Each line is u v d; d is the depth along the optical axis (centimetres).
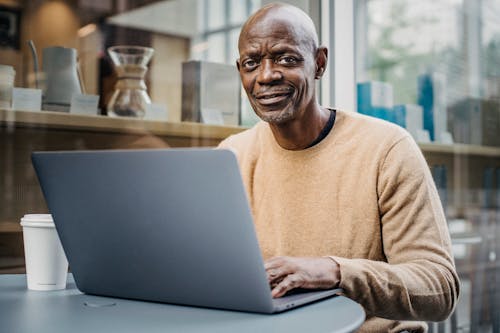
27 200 190
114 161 87
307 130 133
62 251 107
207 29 225
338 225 129
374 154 130
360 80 236
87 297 100
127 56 196
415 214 123
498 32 289
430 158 265
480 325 270
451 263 118
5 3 185
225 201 79
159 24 214
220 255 83
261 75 123
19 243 186
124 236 91
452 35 271
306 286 95
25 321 81
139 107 198
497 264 279
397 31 248
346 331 74
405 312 108
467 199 277
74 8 199
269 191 138
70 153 91
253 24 125
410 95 256
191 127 208
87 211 94
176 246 86
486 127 286
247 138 148
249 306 83
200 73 208
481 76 283
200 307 89
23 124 184
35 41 190
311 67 128
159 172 83
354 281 101
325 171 132
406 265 112
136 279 94
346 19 217
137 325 78
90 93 197
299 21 126
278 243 135
